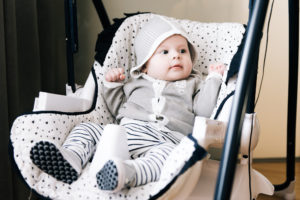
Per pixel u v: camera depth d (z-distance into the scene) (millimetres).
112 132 824
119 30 1256
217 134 777
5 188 1036
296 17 1298
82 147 881
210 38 1275
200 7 1634
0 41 999
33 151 734
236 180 902
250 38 679
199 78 1240
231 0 1622
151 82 1204
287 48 1677
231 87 997
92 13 1624
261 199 1401
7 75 1076
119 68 1190
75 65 1662
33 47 1202
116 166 699
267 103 1720
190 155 711
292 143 1363
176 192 741
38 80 1220
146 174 769
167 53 1188
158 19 1249
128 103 1188
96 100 1151
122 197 756
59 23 1447
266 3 674
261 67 1681
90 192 781
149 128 1045
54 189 803
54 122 940
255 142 897
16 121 882
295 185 1531
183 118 1126
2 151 1020
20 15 1190
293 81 1346
